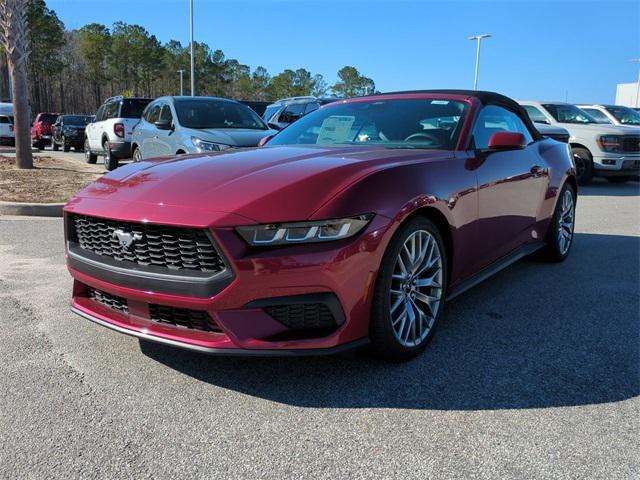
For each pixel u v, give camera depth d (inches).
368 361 119.6
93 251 118.0
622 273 194.9
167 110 363.3
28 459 85.0
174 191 108.6
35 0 2466.8
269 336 98.7
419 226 116.5
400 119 155.0
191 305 99.3
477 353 124.9
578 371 116.2
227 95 3548.2
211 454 86.8
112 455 86.4
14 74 479.8
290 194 101.0
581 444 89.8
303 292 98.4
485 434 92.5
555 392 107.0
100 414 98.2
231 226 96.3
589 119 497.0
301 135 165.5
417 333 121.4
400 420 96.7
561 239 207.3
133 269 105.6
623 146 451.2
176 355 122.8
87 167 549.6
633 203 376.5
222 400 103.4
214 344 98.7
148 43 2972.4
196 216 98.6
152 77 3102.9
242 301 96.7
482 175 141.0
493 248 153.3
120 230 107.9
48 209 293.1
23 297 161.5
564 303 161.3
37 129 1026.1
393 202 108.3
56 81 3339.1
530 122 195.2
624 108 562.3
